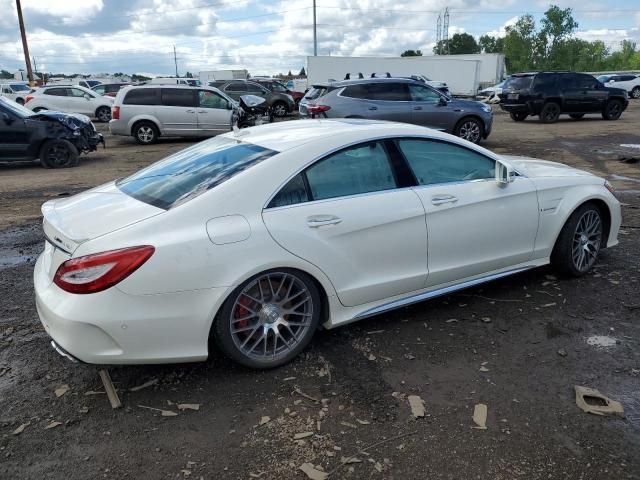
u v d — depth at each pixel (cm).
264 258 308
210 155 364
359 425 277
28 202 826
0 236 632
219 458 257
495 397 298
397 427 275
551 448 258
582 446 259
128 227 288
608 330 371
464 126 1346
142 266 279
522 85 1988
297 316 337
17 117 1130
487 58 4697
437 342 360
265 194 316
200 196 305
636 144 1352
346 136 353
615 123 1928
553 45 8244
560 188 436
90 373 330
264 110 1759
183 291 289
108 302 277
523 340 360
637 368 325
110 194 347
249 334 320
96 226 293
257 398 302
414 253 366
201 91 1603
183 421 284
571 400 295
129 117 1555
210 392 309
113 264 276
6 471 250
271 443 266
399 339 364
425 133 385
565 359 336
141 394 308
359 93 1280
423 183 377
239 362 319
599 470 244
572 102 1975
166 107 1568
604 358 336
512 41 8400
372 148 361
